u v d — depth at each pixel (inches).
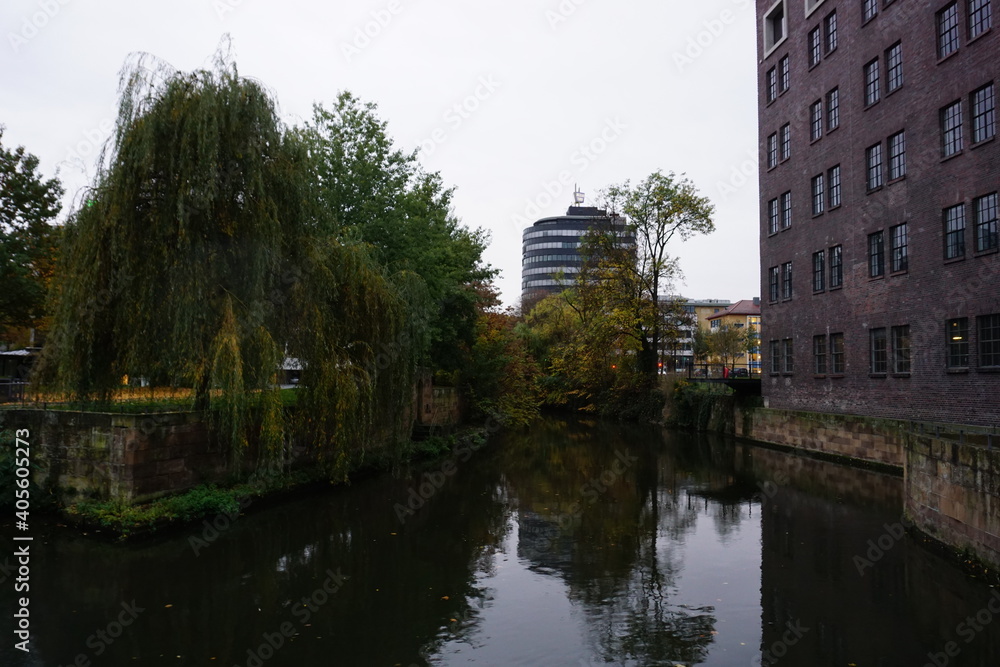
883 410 866.1
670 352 1604.3
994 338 685.3
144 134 466.0
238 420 491.8
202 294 482.0
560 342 1995.6
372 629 326.0
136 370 474.9
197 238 485.1
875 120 883.4
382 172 944.3
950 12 751.7
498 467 922.7
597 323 1439.5
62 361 466.9
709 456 1025.5
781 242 1166.3
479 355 1370.6
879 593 374.0
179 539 488.4
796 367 1104.8
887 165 860.6
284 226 549.6
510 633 320.5
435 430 1130.0
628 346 1465.3
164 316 482.9
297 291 553.0
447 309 1096.8
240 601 365.4
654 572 421.7
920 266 792.3
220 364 476.7
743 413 1239.5
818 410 1031.6
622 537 517.0
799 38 1097.4
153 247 479.5
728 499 676.1
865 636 313.3
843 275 962.1
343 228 677.9
